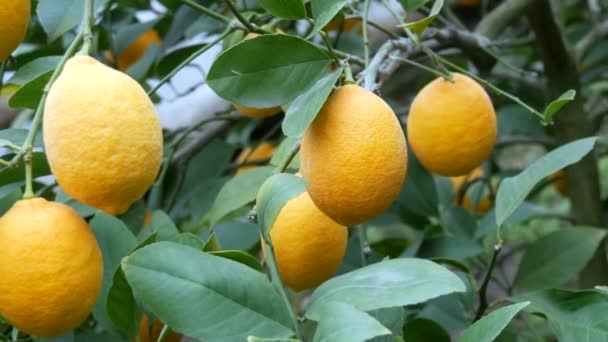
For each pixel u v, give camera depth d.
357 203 0.80
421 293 0.76
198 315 0.77
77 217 0.81
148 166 0.79
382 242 1.17
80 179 0.78
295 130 0.79
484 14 1.34
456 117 0.90
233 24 0.94
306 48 0.84
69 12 0.97
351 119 0.80
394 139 0.80
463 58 1.33
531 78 1.43
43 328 0.80
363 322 0.73
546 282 1.05
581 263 1.05
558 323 0.86
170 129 1.40
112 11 1.23
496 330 0.76
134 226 1.05
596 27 1.31
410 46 0.93
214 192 1.14
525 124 1.38
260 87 0.85
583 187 1.25
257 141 1.34
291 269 0.88
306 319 0.78
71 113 0.78
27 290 0.79
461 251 1.08
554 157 0.93
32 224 0.79
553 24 1.16
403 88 1.62
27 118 1.31
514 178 0.95
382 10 1.30
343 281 0.79
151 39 1.26
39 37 1.16
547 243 1.06
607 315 0.85
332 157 0.80
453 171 0.92
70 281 0.79
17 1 0.83
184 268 0.78
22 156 0.83
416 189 1.17
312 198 0.82
